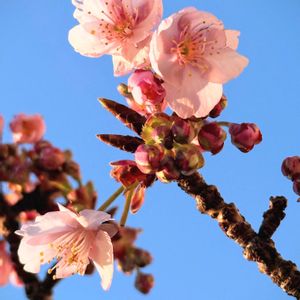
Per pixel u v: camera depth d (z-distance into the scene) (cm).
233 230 22
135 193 23
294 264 22
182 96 22
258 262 22
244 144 22
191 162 21
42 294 24
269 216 22
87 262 24
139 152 21
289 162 23
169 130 21
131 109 22
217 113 22
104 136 22
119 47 24
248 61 23
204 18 23
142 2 24
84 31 24
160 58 22
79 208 24
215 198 22
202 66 23
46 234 24
